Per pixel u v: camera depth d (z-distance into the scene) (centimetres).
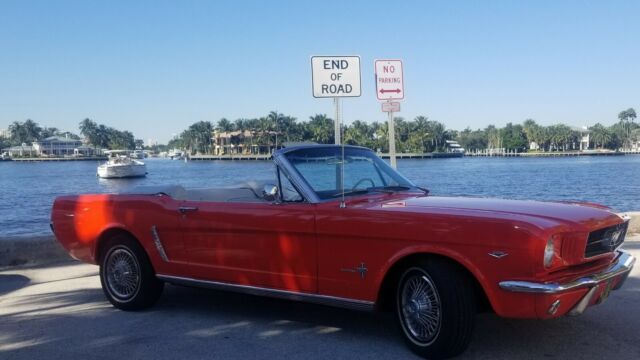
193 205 610
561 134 19775
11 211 3909
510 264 435
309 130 12756
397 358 489
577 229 449
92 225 680
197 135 17900
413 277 488
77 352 525
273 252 555
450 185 4916
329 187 569
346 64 956
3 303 704
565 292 432
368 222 496
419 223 472
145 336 566
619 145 19938
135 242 652
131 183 7162
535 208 495
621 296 654
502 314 443
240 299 695
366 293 502
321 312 631
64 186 6906
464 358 480
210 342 543
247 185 729
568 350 496
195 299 701
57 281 816
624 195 3716
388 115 1011
